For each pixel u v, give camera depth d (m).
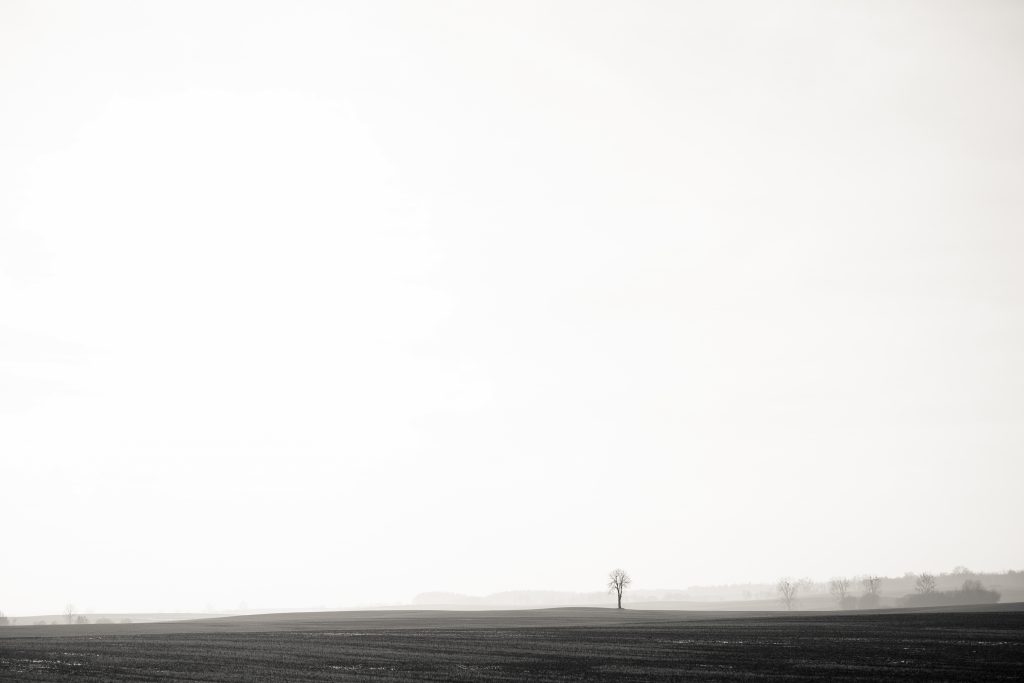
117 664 58.22
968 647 65.19
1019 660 55.81
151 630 114.31
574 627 105.88
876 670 51.44
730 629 95.50
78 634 103.00
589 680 48.16
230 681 47.97
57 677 50.06
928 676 48.16
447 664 57.62
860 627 92.88
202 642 81.75
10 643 82.19
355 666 56.50
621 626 107.38
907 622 100.25
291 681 47.78
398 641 80.81
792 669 52.78
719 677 49.09
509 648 70.88
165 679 49.03
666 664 56.69
